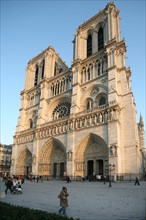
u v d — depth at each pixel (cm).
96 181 4853
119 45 6397
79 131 5769
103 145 5219
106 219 1525
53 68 8925
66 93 7262
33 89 8881
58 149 6594
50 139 6575
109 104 5406
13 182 3278
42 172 6531
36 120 8088
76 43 7744
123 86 5797
